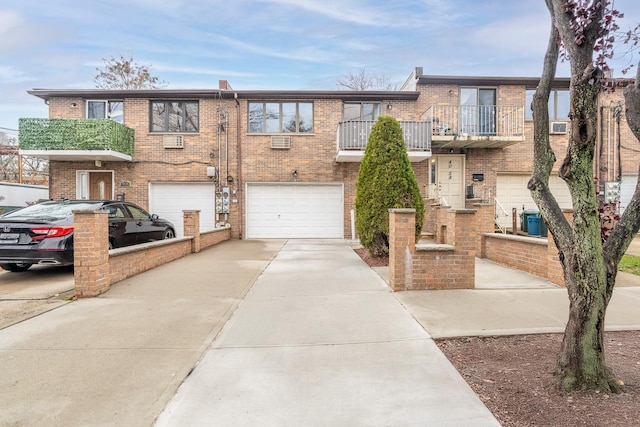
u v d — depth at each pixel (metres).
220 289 5.96
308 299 5.37
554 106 13.80
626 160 13.36
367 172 8.73
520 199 14.09
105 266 5.80
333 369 3.20
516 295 5.52
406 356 3.44
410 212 5.84
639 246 10.88
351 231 13.83
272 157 13.91
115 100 13.79
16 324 4.31
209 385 2.94
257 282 6.47
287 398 2.75
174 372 3.15
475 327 4.14
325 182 13.88
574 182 2.83
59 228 6.66
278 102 14.03
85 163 13.65
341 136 12.81
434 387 2.88
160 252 8.10
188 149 13.80
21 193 18.92
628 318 4.42
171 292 5.77
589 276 2.77
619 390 2.72
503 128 13.47
